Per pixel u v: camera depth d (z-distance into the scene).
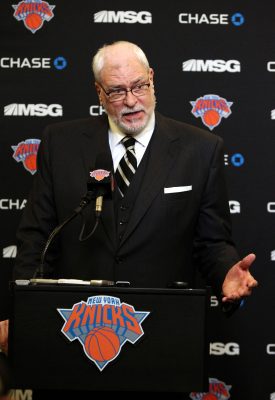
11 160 4.43
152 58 4.43
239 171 4.41
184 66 4.43
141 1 4.43
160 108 4.42
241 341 4.38
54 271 3.51
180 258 3.40
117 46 3.48
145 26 4.43
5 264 4.41
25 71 4.44
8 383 1.58
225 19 4.43
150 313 2.59
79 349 2.58
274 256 4.38
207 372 2.57
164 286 3.33
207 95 4.42
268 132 4.41
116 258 3.32
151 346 2.58
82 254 3.35
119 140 3.55
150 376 2.57
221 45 4.43
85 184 3.45
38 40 4.44
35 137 4.43
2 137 4.43
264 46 4.43
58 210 3.48
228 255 3.37
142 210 3.36
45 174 3.58
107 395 2.89
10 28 4.44
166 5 4.43
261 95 4.42
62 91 4.43
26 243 3.45
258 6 4.43
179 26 4.43
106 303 2.59
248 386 4.36
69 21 4.44
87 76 4.44
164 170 3.46
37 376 2.57
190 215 3.45
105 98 3.47
